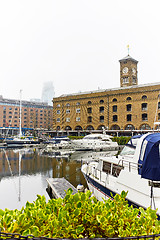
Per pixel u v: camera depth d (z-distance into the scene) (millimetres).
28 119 115125
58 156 34000
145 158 6902
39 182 16172
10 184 15555
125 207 3549
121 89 63969
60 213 2885
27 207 3191
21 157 32594
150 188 7285
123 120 63188
